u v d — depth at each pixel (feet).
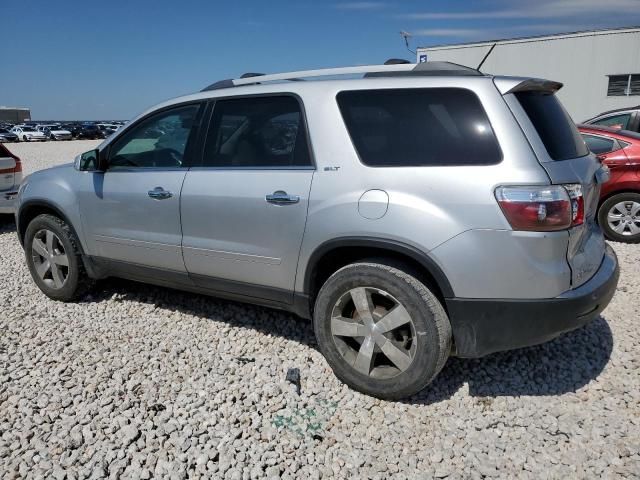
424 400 10.29
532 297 9.09
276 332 13.19
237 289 12.07
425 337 9.60
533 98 10.06
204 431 9.39
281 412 9.96
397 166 9.75
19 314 14.52
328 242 10.22
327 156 10.40
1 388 10.76
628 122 29.30
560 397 10.34
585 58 61.21
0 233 25.90
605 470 8.38
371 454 8.86
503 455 8.80
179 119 12.91
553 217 8.86
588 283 9.68
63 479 8.25
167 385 10.87
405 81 10.18
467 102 9.59
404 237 9.43
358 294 10.18
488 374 11.13
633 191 21.35
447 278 9.27
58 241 15.17
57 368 11.51
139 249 13.35
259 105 11.62
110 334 13.25
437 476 8.36
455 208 9.17
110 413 9.88
